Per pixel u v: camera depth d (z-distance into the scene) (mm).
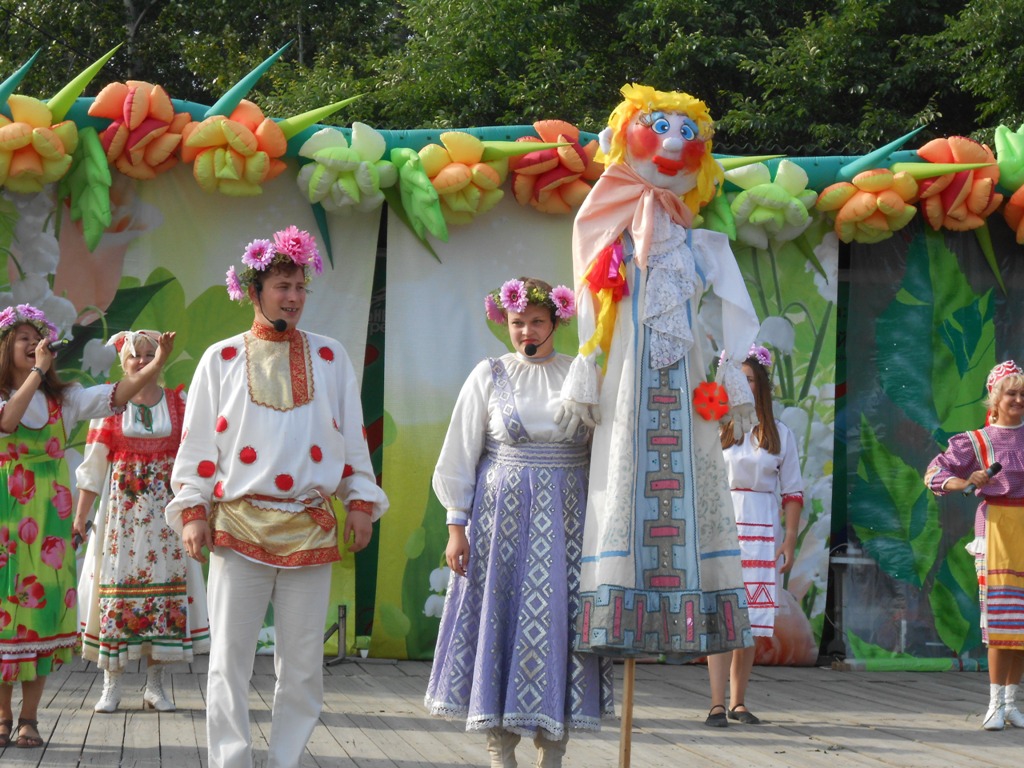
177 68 18625
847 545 7898
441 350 7273
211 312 7047
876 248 7969
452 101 14961
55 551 4762
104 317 6883
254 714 5527
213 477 3873
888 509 7887
